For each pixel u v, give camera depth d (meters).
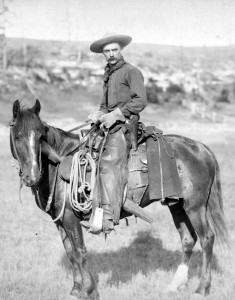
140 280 6.37
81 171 5.69
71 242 5.75
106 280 6.45
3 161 18.25
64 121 42.62
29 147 5.21
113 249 8.01
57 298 5.80
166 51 82.38
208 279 5.98
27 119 5.29
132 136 5.73
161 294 5.95
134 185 5.75
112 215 5.50
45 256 7.59
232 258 7.27
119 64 5.87
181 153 6.05
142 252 7.82
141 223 9.74
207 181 6.14
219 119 50.50
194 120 49.81
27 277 6.53
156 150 5.83
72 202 5.57
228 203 11.02
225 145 22.77
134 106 5.69
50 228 9.45
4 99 51.91
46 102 52.97
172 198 5.82
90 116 5.87
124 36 5.81
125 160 5.68
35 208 11.09
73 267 5.96
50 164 5.68
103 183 5.52
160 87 64.69
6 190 13.16
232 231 8.72
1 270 6.86
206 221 6.09
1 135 31.14
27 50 68.94
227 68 76.25
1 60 63.66
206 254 6.02
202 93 65.38
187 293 5.95
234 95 64.75
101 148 5.60
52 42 73.50
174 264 7.16
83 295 5.70
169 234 8.91
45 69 64.06
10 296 5.83
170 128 39.12
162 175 5.75
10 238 8.65
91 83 62.47
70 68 65.75
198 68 75.75
